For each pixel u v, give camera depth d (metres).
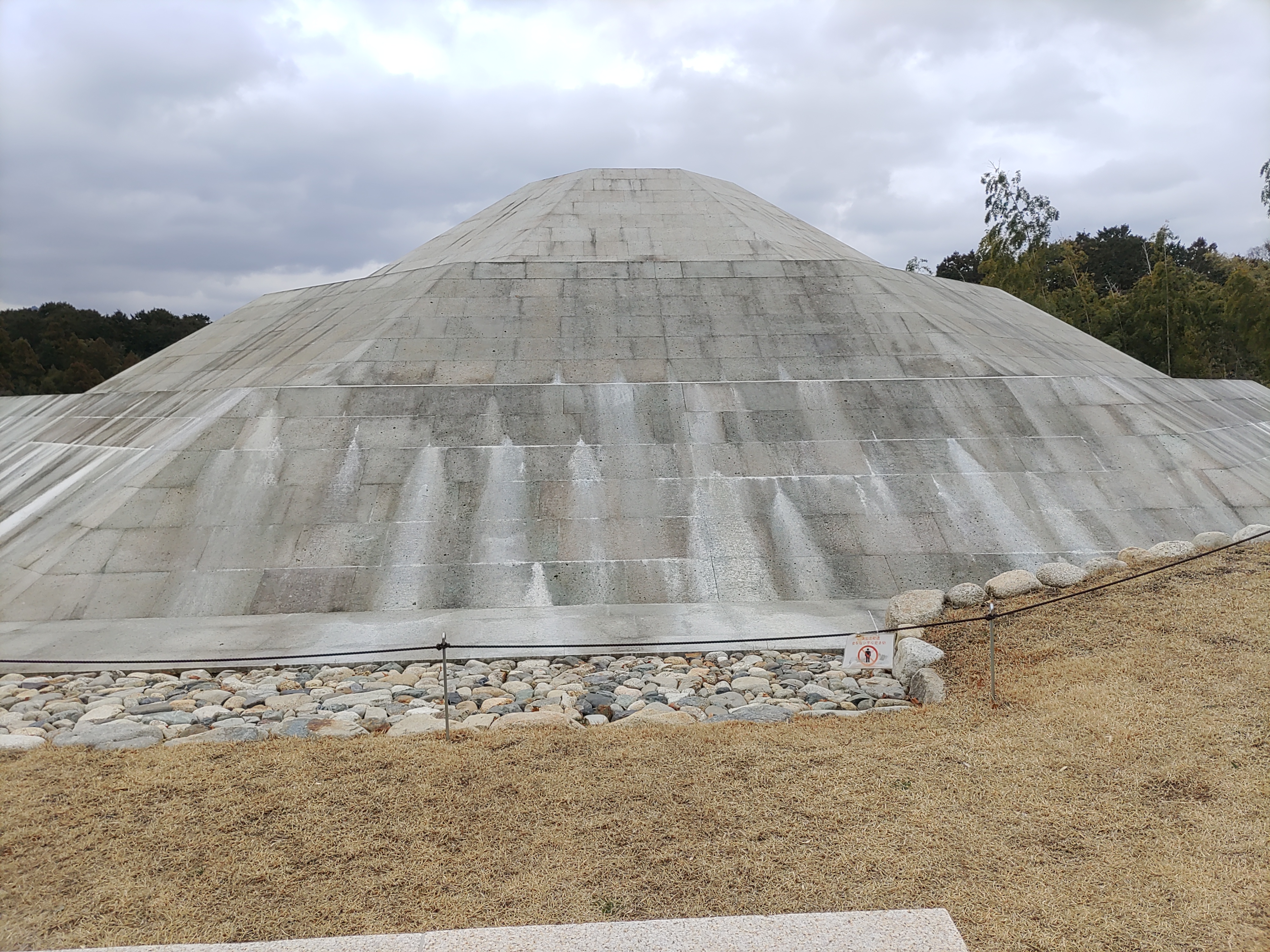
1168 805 5.03
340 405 12.91
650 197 19.52
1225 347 36.69
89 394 18.36
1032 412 13.66
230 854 4.70
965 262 57.75
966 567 11.12
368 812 5.17
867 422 13.13
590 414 12.95
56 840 4.86
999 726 6.32
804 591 10.80
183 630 9.66
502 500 11.71
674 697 7.61
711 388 13.51
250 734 6.64
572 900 4.22
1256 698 6.26
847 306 15.55
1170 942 3.82
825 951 3.59
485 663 8.76
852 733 6.39
